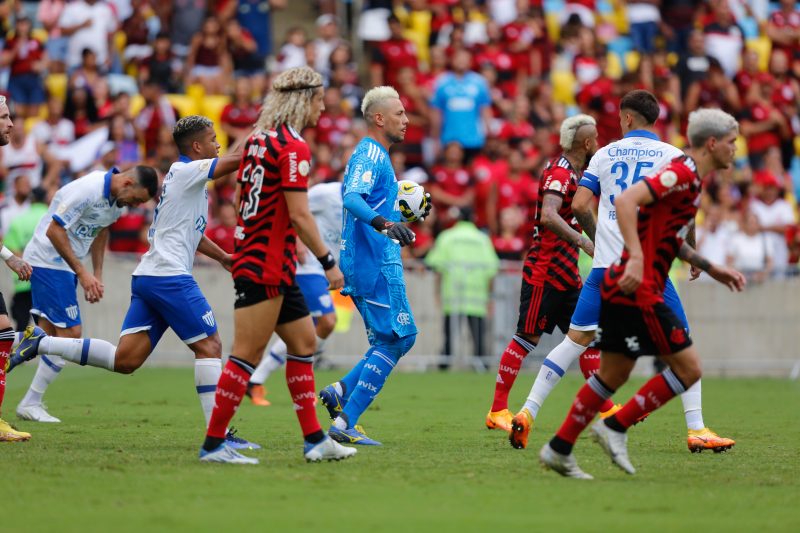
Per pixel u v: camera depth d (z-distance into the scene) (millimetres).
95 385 45188
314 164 62094
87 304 54188
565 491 20000
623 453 21797
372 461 23500
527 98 67562
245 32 71000
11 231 50031
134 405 36938
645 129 27031
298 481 20516
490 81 68188
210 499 18625
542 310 29844
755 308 57438
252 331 22016
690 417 26828
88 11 68250
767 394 45594
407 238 25734
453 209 60469
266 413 34875
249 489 19609
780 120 69188
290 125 22000
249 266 21812
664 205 20609
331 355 56125
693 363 21016
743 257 58938
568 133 29250
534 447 26594
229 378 22172
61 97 66812
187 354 56469
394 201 27781
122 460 22844
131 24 70562
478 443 27359
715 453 26250
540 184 29875
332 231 38250
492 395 42312
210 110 65750
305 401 22797
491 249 57312
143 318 25734
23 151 61500
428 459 24016
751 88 70000
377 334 27453
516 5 71125
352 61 74750
